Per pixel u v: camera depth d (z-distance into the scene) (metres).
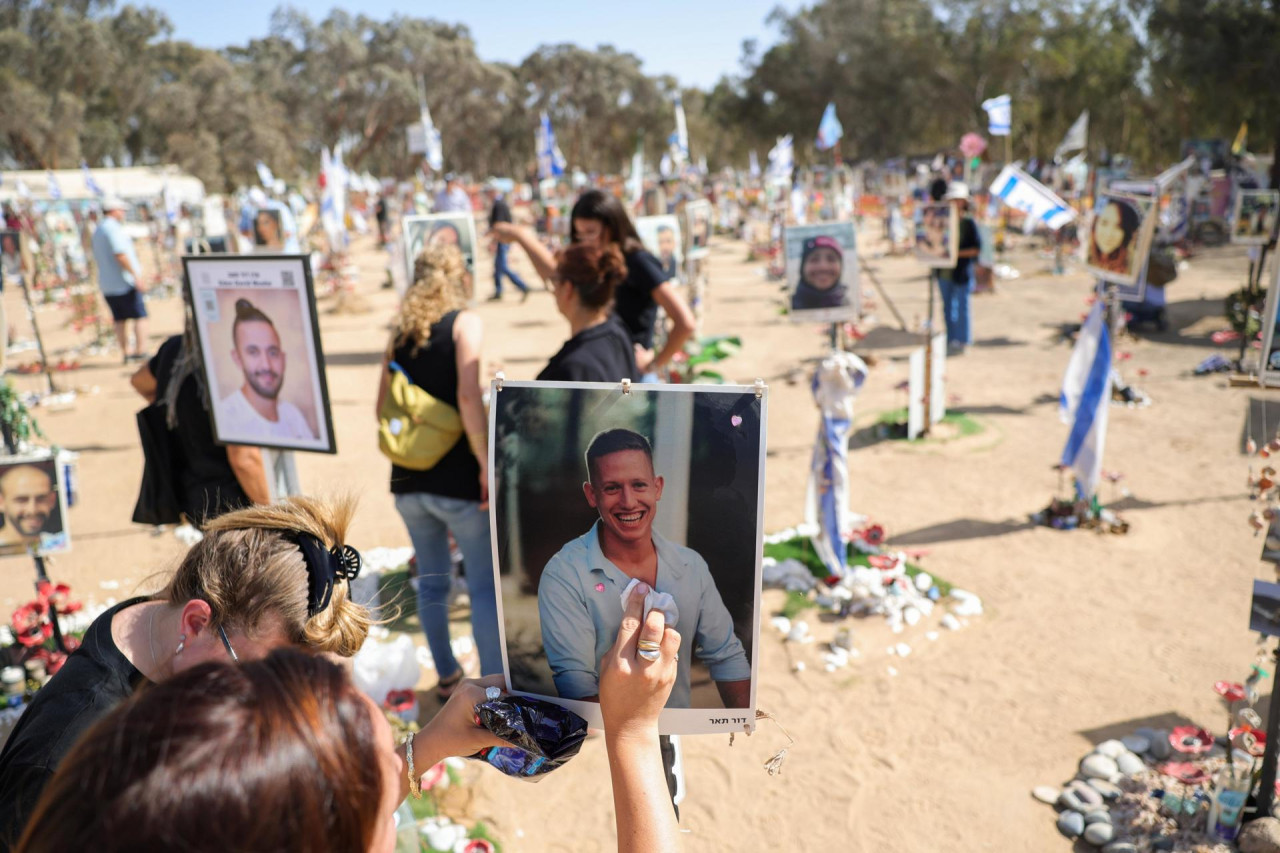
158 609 1.37
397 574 5.06
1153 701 3.77
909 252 19.02
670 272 9.27
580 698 1.36
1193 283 13.81
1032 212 5.77
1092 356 5.38
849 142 62.00
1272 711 2.86
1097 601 4.64
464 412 3.30
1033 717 3.71
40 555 3.76
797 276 5.48
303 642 1.30
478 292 15.94
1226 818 2.94
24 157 52.41
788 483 6.58
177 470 3.40
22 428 4.41
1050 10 44.44
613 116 77.06
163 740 0.68
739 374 9.91
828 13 57.88
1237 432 7.15
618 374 3.28
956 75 50.53
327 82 66.12
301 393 3.01
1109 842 3.00
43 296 17.44
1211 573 4.91
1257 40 26.38
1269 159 28.67
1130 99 38.78
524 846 3.12
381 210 25.77
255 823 0.66
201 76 59.28
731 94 64.31
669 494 1.29
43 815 0.70
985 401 8.35
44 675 3.86
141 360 11.17
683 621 1.31
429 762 1.39
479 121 72.31
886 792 3.32
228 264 2.94
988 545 5.36
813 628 4.48
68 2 53.81
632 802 1.13
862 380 4.62
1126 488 6.13
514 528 1.33
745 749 3.61
